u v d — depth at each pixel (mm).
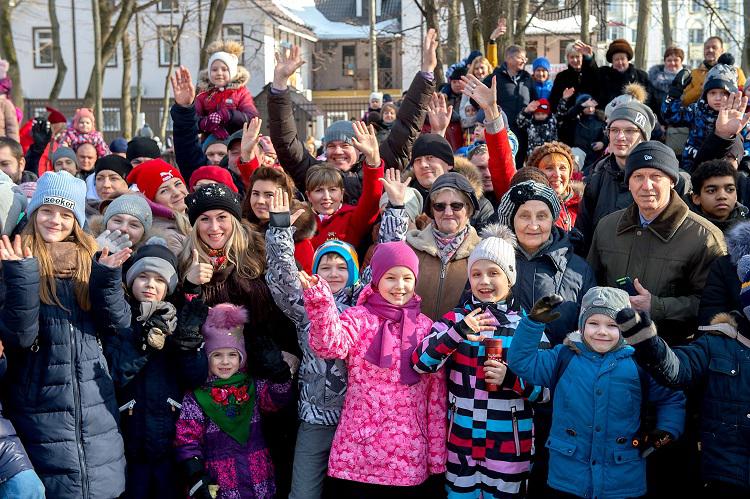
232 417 4191
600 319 3871
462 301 4258
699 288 4426
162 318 3959
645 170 4477
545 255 4445
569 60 9375
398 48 43156
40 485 3670
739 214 4938
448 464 4027
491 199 5867
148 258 4094
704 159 5406
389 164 6020
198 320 4039
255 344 4242
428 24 14344
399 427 3934
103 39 21578
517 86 9594
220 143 7297
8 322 3691
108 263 3822
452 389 4051
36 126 8016
